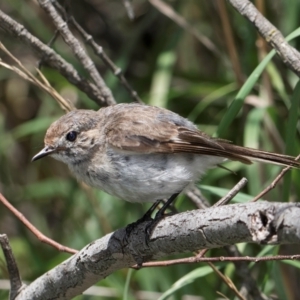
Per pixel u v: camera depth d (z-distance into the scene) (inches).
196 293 444.5
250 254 447.5
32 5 566.3
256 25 350.6
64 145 353.1
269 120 447.5
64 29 392.5
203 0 543.2
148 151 330.3
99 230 484.4
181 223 270.2
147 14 557.0
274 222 227.3
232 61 445.4
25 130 517.7
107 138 339.3
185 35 543.5
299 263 364.2
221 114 507.5
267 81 453.1
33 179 569.0
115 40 595.2
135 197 339.6
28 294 336.8
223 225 247.4
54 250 519.5
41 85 368.2
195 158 336.5
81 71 523.8
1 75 557.0
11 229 555.8
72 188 509.4
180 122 349.4
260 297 377.7
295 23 486.9
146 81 529.3
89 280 320.2
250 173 446.6
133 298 438.9
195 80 519.8
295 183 395.2
